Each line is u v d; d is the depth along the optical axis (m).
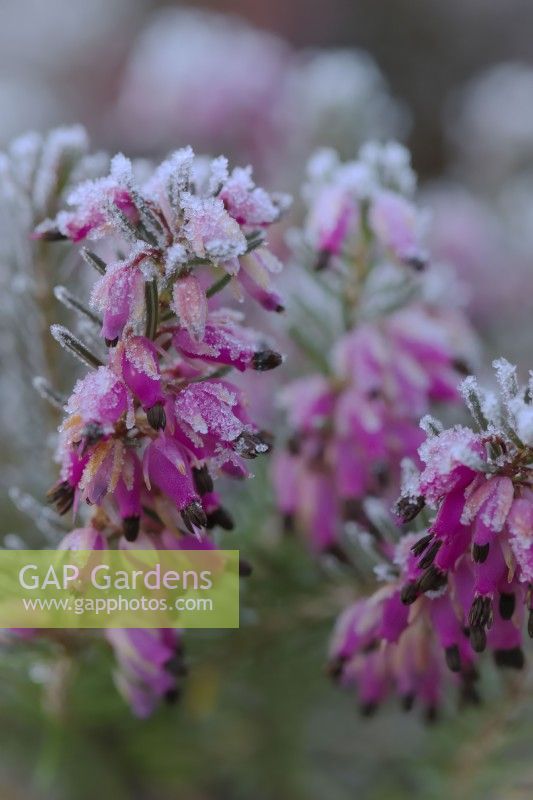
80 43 0.52
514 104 0.45
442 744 0.28
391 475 0.26
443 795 0.27
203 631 0.26
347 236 0.25
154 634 0.23
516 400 0.21
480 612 0.21
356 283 0.26
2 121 0.41
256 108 0.37
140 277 0.21
